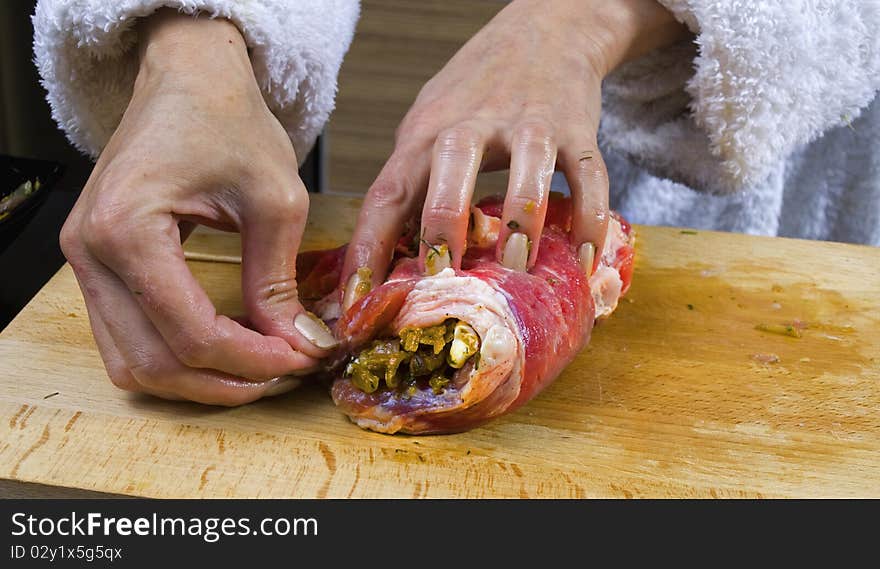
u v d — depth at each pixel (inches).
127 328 24.6
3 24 37.4
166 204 24.1
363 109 45.4
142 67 26.5
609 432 26.2
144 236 23.8
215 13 27.0
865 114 35.8
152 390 25.4
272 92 29.2
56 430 25.1
